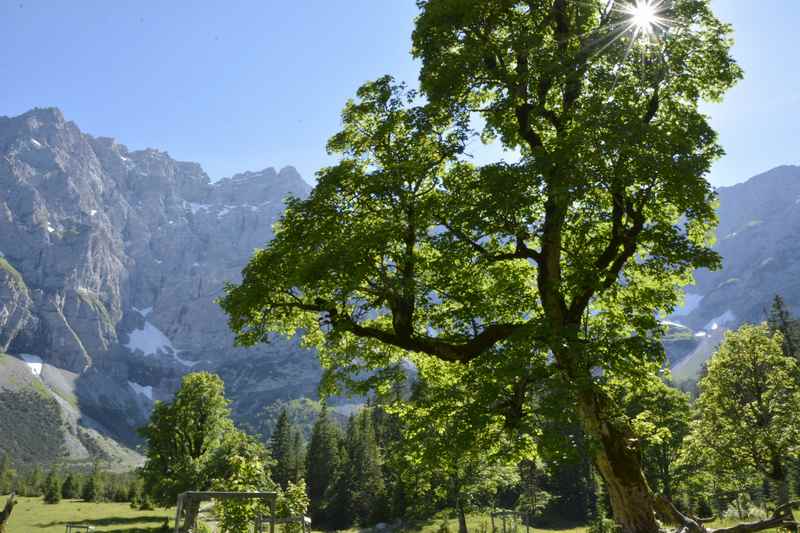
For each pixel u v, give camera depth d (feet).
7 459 582.76
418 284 46.68
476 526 180.96
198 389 205.36
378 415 336.29
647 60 49.52
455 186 49.78
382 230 45.11
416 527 195.00
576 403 40.47
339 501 262.47
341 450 332.60
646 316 45.62
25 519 205.46
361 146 56.39
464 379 47.14
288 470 328.90
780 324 196.54
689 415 147.74
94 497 338.95
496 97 54.49
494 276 55.06
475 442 48.03
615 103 45.96
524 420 43.04
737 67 48.83
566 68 46.91
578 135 41.91
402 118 52.31
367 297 51.06
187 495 51.11
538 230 47.52
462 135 51.19
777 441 107.55
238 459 80.89
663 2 48.62
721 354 121.70
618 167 41.27
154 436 197.88
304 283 46.42
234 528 70.69
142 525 191.42
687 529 44.14
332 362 60.49
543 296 49.47
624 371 43.01
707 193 44.19
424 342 50.83
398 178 49.06
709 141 46.11
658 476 152.56
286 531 87.81
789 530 47.57
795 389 113.91
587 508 226.99
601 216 47.98
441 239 47.91
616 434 46.85
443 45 53.52
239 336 55.06
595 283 44.34
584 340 42.19
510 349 42.86
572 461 40.57
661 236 46.42
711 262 44.19
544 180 43.09
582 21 54.34
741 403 116.26
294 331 58.75
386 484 254.68
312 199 51.52
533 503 189.88
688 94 51.34
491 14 52.60
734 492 157.58
